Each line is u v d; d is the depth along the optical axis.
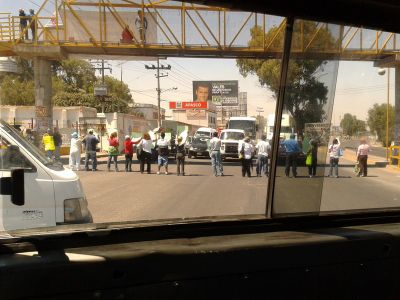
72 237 2.52
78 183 4.36
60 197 4.11
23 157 4.07
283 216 3.10
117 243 2.64
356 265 2.93
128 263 2.38
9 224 3.73
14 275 2.17
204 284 2.55
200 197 9.66
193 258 2.53
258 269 2.68
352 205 3.88
